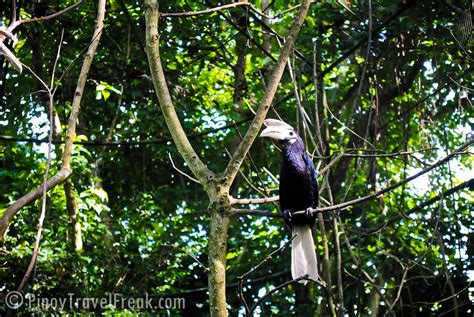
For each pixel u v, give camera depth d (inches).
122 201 576.4
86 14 453.7
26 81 447.5
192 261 542.3
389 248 494.3
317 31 504.1
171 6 478.3
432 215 446.0
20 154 462.9
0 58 370.6
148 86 521.0
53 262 391.5
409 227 491.5
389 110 527.8
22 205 234.5
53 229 433.4
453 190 411.8
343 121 559.5
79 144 456.4
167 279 494.9
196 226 558.3
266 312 528.1
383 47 481.4
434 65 475.8
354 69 540.7
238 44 537.6
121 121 569.3
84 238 467.2
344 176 535.8
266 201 241.0
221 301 219.8
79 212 454.6
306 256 299.9
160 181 599.8
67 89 502.3
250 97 559.8
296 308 520.1
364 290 495.5
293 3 515.8
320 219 323.3
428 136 450.0
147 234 548.7
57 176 246.5
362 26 473.7
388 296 483.8
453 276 474.9
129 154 581.9
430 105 473.4
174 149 558.3
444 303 478.9
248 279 537.3
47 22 432.8
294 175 305.9
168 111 245.6
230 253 579.8
